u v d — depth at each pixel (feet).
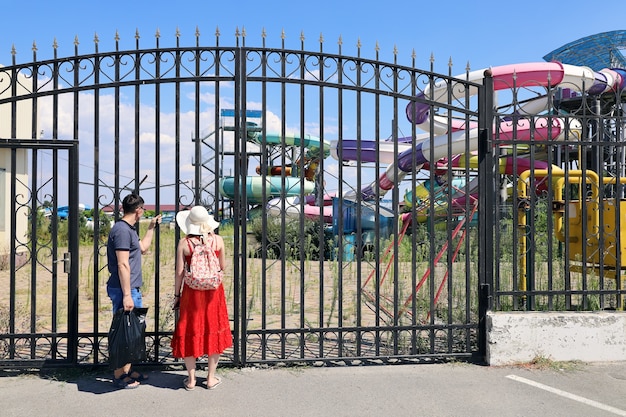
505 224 26.71
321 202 17.28
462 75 28.63
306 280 37.60
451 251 17.81
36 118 16.15
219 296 15.02
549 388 15.14
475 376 16.21
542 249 27.14
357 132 17.13
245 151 16.63
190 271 14.55
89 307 27.76
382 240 45.96
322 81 16.88
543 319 17.34
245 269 16.88
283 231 16.94
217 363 16.52
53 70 16.22
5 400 14.11
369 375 16.33
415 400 14.23
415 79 17.37
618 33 45.65
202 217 14.93
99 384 15.37
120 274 14.71
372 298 27.45
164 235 56.08
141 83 16.33
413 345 17.69
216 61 16.49
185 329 14.64
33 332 16.40
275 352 18.70
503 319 17.28
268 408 13.62
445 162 41.52
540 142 17.81
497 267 17.71
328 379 15.92
